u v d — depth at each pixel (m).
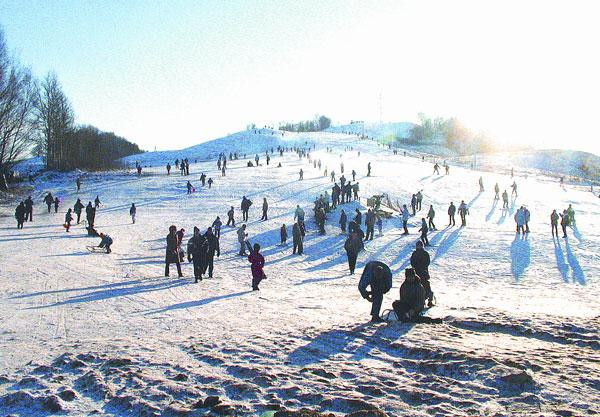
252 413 5.13
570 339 7.78
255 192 43.88
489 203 39.28
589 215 35.09
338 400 5.34
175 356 7.46
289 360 7.07
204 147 127.56
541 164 124.12
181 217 34.28
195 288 14.94
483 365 6.23
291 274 18.47
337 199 35.34
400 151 111.50
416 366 6.57
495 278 17.95
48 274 16.52
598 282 17.14
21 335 9.12
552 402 5.12
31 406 5.59
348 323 9.68
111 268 18.36
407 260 21.53
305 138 133.12
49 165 72.00
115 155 124.06
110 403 5.66
